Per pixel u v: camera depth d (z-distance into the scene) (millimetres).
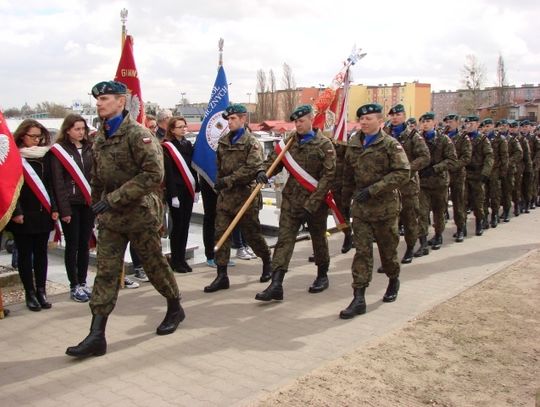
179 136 6852
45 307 5523
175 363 4203
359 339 4719
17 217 5105
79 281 5836
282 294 5723
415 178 7312
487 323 5051
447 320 5133
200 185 7121
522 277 6664
